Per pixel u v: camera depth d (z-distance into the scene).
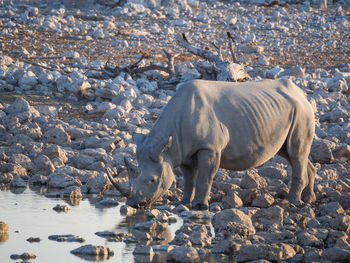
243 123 31.16
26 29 100.75
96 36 98.50
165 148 29.50
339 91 67.38
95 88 61.69
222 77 62.91
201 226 25.98
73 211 29.67
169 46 95.19
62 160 40.16
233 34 109.75
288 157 33.81
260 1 146.12
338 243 23.66
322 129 49.69
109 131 48.25
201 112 30.45
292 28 120.38
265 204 31.80
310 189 34.09
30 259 21.31
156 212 29.42
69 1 133.38
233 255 22.89
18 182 35.66
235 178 36.31
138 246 22.78
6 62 71.94
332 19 132.38
